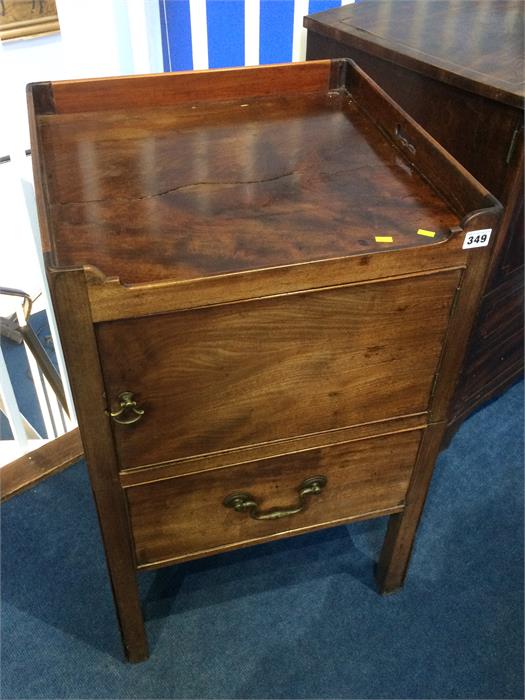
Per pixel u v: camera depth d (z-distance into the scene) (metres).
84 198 0.75
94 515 1.24
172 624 1.07
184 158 0.84
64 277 0.58
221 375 0.71
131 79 0.94
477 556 1.19
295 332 0.70
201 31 1.26
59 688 0.99
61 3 1.06
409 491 0.94
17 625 1.07
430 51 0.98
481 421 1.46
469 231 0.66
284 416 0.78
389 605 1.11
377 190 0.77
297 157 0.84
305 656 1.03
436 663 1.03
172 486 0.80
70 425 1.56
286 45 1.36
